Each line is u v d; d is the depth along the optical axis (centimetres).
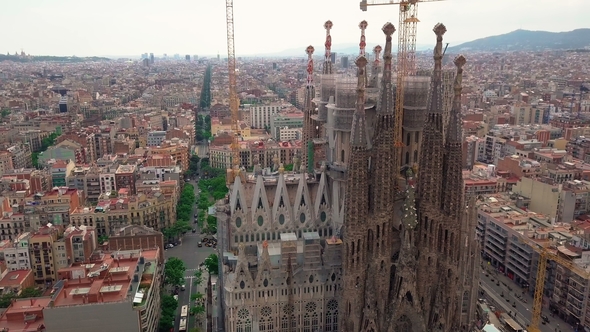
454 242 12256
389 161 11838
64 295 14062
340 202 14162
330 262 13525
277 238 14638
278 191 14500
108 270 15500
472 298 14400
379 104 11775
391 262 12888
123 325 13688
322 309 13650
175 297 18362
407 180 13012
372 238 12094
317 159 17500
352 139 11531
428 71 16350
